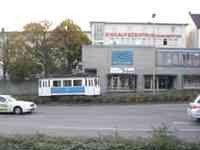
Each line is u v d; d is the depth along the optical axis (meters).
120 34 74.69
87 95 42.91
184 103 37.69
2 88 58.66
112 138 9.92
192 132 17.73
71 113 28.53
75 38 58.62
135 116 25.84
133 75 57.06
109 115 26.69
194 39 72.94
